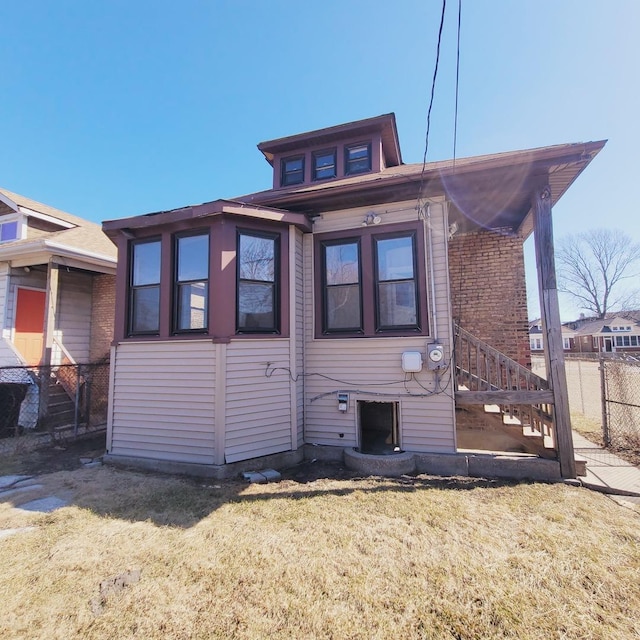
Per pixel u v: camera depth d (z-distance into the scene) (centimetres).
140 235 579
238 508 380
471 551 292
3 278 885
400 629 209
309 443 581
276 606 229
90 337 1015
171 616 220
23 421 761
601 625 213
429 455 506
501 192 541
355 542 307
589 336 4116
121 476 490
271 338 547
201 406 509
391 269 568
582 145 441
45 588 247
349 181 718
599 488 427
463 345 667
